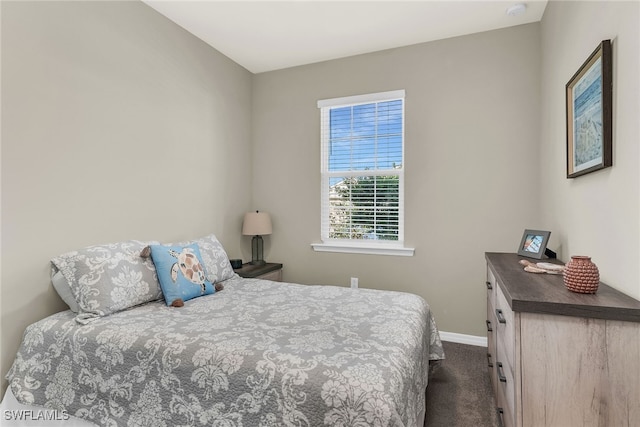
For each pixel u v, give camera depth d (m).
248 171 3.63
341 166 3.38
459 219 2.89
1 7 1.65
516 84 2.70
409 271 3.07
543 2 2.39
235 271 3.05
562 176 2.07
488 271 2.27
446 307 2.95
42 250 1.83
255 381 1.22
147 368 1.39
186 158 2.80
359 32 2.80
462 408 1.93
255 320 1.69
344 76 3.27
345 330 1.56
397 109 3.14
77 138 1.99
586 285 1.27
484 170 2.81
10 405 1.61
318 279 3.42
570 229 1.92
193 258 2.23
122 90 2.26
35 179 1.79
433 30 2.77
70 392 1.50
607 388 1.12
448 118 2.90
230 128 3.34
